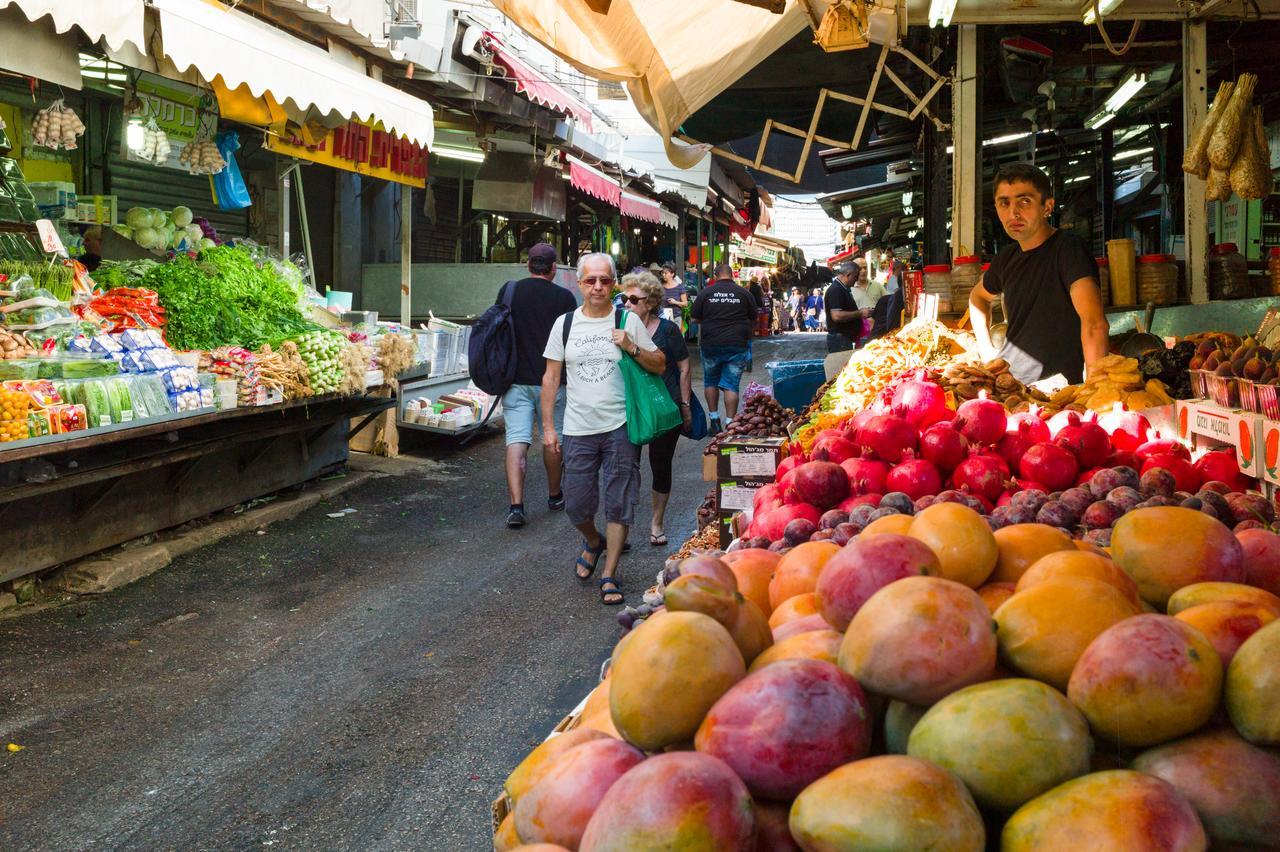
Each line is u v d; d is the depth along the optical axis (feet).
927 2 23.80
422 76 33.32
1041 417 11.43
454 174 53.42
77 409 17.70
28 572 17.89
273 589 19.45
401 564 21.47
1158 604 5.28
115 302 22.30
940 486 9.46
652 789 3.76
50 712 13.66
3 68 18.08
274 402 23.57
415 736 13.34
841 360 25.84
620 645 4.91
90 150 31.53
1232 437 10.19
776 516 9.42
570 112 43.62
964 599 4.39
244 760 12.58
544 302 25.12
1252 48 27.81
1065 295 15.74
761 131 36.83
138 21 18.21
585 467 19.63
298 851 10.61
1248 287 24.90
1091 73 32.35
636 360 19.30
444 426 33.94
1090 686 4.10
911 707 4.34
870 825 3.59
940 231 30.58
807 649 4.83
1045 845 3.60
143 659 15.70
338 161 30.45
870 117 35.19
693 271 99.19
